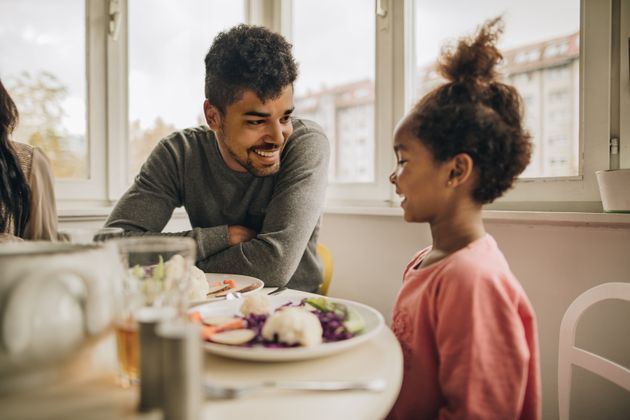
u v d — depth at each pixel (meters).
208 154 1.22
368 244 1.62
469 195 0.65
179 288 0.43
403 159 0.69
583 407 1.08
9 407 0.36
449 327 0.56
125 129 1.68
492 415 0.53
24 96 1.47
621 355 1.03
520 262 1.19
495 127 0.63
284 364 0.47
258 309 0.61
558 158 1.27
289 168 1.17
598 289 0.78
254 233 1.13
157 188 1.23
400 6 1.62
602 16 1.12
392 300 1.55
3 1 1.42
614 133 1.12
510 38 1.37
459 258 0.61
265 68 0.97
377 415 0.37
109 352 0.47
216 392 0.38
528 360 0.57
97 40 1.61
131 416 0.35
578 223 1.08
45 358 0.37
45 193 1.15
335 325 0.55
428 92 0.71
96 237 0.65
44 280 0.36
